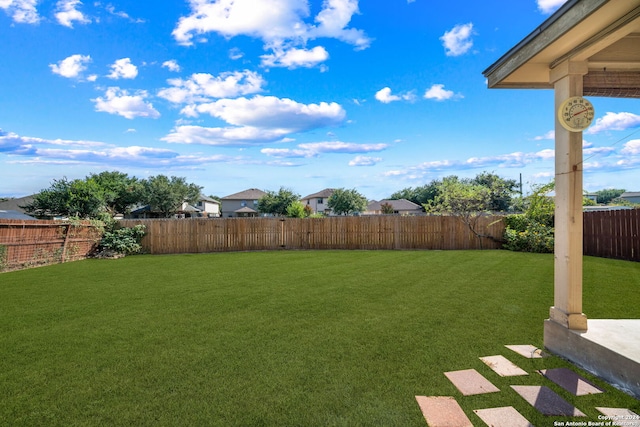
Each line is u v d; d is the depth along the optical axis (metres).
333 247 15.64
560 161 3.47
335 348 3.58
